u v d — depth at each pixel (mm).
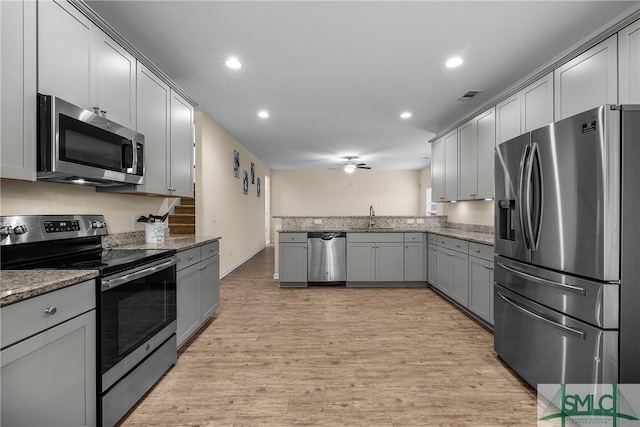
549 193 1756
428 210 9656
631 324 1468
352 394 1877
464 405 1771
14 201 1680
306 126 5004
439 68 2947
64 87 1636
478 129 3646
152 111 2471
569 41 2473
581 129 1557
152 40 2461
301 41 2479
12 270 1398
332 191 10320
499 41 2477
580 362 1579
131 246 2400
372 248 4492
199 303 2703
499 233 2309
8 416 1034
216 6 2051
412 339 2691
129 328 1664
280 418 1655
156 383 1986
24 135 1420
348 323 3072
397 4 2031
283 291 4289
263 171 8922
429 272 4402
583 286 1562
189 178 3113
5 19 1339
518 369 2045
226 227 5348
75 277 1282
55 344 1204
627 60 1873
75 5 1705
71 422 1284
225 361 2291
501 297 2244
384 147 6660
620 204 1456
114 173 1934
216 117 4547
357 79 3197
